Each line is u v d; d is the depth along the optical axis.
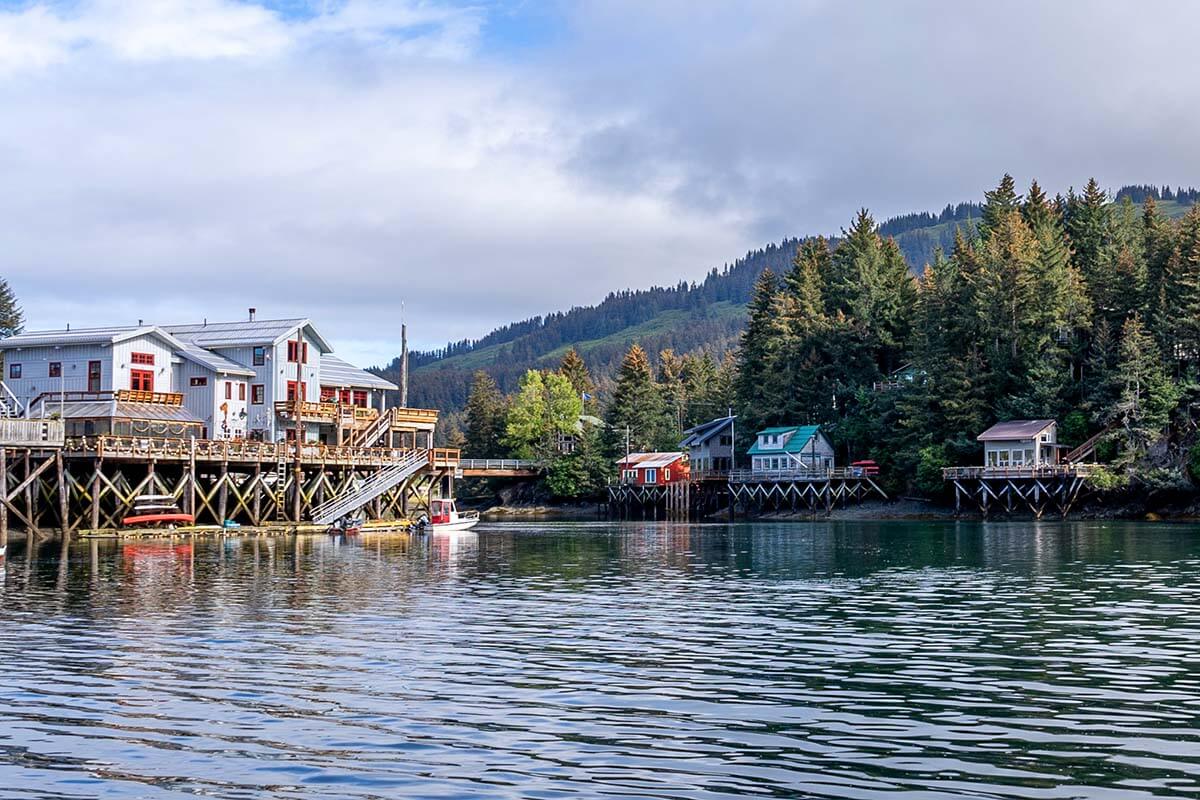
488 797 14.17
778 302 125.44
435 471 86.12
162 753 16.17
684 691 20.03
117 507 65.50
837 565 46.75
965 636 26.08
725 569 45.34
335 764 15.58
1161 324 97.88
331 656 23.70
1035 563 46.31
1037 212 133.62
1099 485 91.56
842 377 123.12
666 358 185.88
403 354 92.19
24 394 77.50
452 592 36.56
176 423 73.75
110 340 74.88
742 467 127.88
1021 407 101.31
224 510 69.94
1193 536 65.38
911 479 106.50
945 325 108.31
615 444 141.00
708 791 14.35
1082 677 21.02
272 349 82.69
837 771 15.14
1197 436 92.19
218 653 24.14
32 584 38.47
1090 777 14.80
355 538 69.44
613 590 37.12
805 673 21.61
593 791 14.37
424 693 19.95
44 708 18.89
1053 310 102.69
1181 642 24.88
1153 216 135.62
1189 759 15.55
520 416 146.00
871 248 133.88
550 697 19.58
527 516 131.88
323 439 88.44
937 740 16.64
